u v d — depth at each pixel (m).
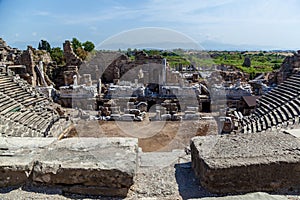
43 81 30.14
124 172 3.60
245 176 3.60
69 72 30.38
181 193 3.73
